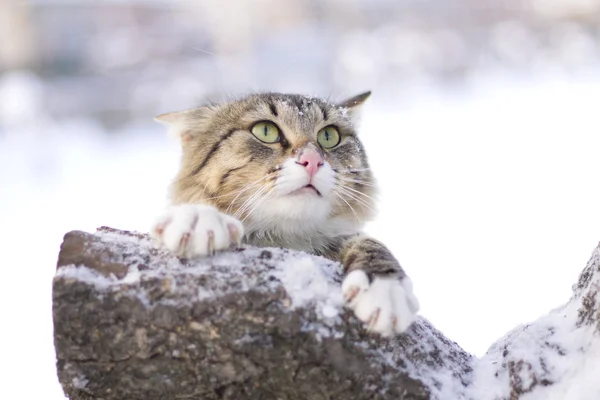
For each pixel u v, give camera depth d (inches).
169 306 31.6
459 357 33.3
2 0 137.9
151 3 151.6
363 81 133.3
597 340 32.1
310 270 32.3
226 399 32.0
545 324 33.2
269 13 162.7
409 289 32.8
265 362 31.7
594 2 170.4
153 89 122.0
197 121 39.3
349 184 38.2
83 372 31.9
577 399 31.6
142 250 32.2
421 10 169.3
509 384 32.4
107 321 31.6
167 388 32.0
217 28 150.4
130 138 112.0
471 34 159.6
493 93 135.0
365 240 35.6
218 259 32.3
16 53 135.6
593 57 155.9
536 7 171.2
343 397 31.9
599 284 32.5
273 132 37.6
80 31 143.3
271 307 31.7
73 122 117.0
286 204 36.8
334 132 38.6
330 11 165.6
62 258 31.9
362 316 32.0
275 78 126.1
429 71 144.6
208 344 31.7
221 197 37.6
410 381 32.1
